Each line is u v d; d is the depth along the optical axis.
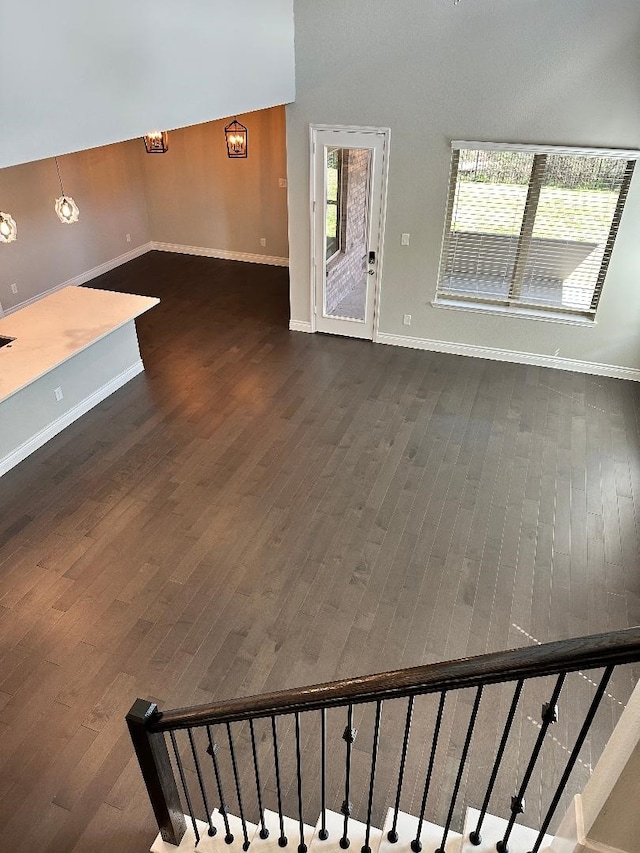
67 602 3.79
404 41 5.27
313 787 2.85
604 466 4.94
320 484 4.74
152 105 3.93
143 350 6.69
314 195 6.25
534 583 3.92
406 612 3.73
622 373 6.09
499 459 5.01
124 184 8.73
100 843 2.69
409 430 5.36
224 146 8.28
